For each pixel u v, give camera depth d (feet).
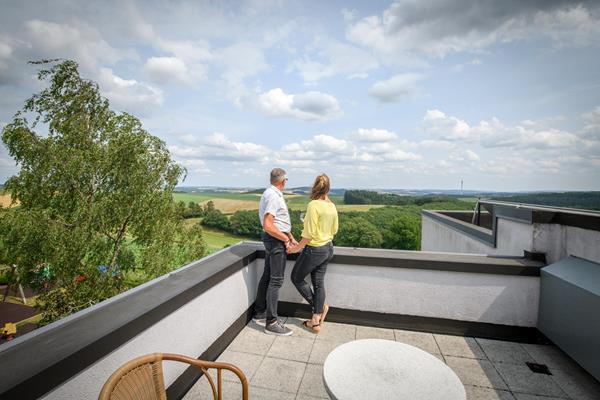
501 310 9.95
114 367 5.29
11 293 82.17
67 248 38.42
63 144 43.73
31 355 4.17
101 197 41.83
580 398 7.38
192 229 48.65
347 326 11.02
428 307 10.48
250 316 11.39
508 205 11.97
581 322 7.81
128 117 44.65
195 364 4.46
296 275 10.28
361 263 10.81
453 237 19.89
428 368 5.10
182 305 7.11
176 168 45.01
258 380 8.07
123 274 45.50
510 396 7.47
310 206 9.69
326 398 7.39
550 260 9.98
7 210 38.17
